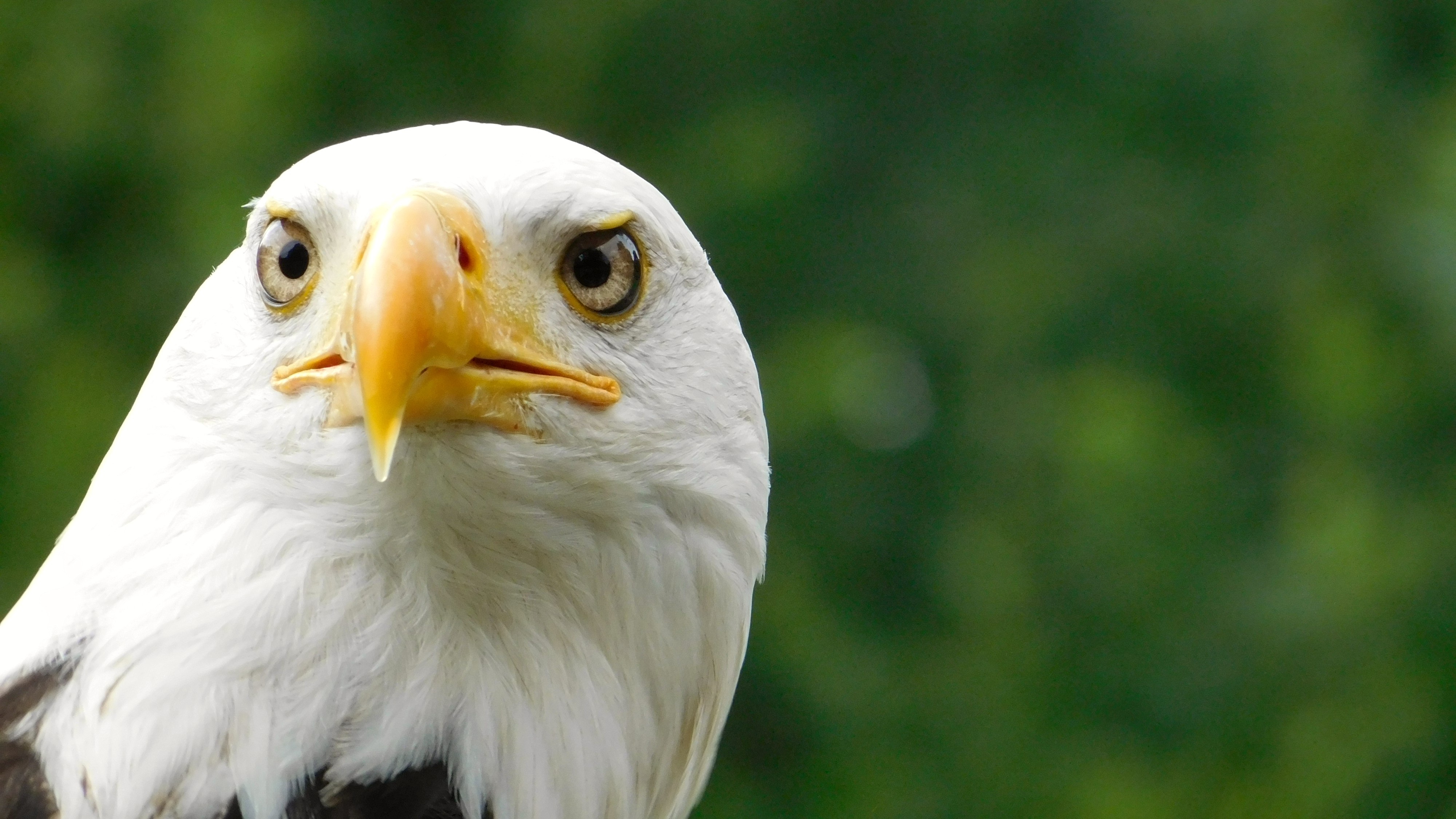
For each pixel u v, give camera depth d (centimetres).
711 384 522
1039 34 1504
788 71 1520
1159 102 1470
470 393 476
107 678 462
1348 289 1410
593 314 499
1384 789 1239
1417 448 1342
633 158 1481
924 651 1413
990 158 1502
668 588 517
